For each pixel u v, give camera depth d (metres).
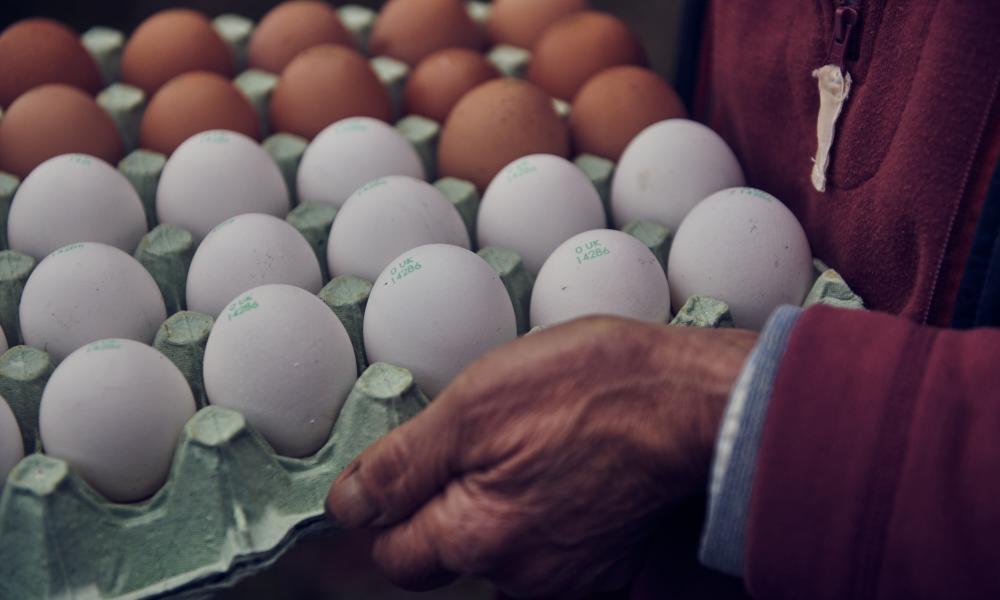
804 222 1.07
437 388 0.92
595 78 1.26
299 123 1.27
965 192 0.81
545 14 1.52
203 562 0.85
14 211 1.08
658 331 0.69
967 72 0.77
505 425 0.68
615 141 1.23
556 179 1.09
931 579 0.55
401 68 1.46
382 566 0.77
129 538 0.83
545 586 0.74
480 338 0.91
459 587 1.53
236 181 1.11
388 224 1.04
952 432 0.56
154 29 1.36
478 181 1.20
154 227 1.21
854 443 0.57
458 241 1.07
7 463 0.82
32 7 2.12
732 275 0.98
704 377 0.66
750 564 0.61
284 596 1.50
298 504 0.88
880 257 0.93
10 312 1.04
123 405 0.82
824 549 0.58
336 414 0.91
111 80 1.49
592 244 0.98
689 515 0.85
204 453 0.83
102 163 1.10
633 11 2.35
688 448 0.66
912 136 0.83
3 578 0.80
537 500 0.68
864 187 0.93
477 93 1.21
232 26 1.59
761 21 1.04
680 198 1.11
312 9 1.46
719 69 1.15
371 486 0.74
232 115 1.22
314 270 1.04
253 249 1.00
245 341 0.87
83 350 0.85
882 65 0.86
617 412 0.67
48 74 1.27
